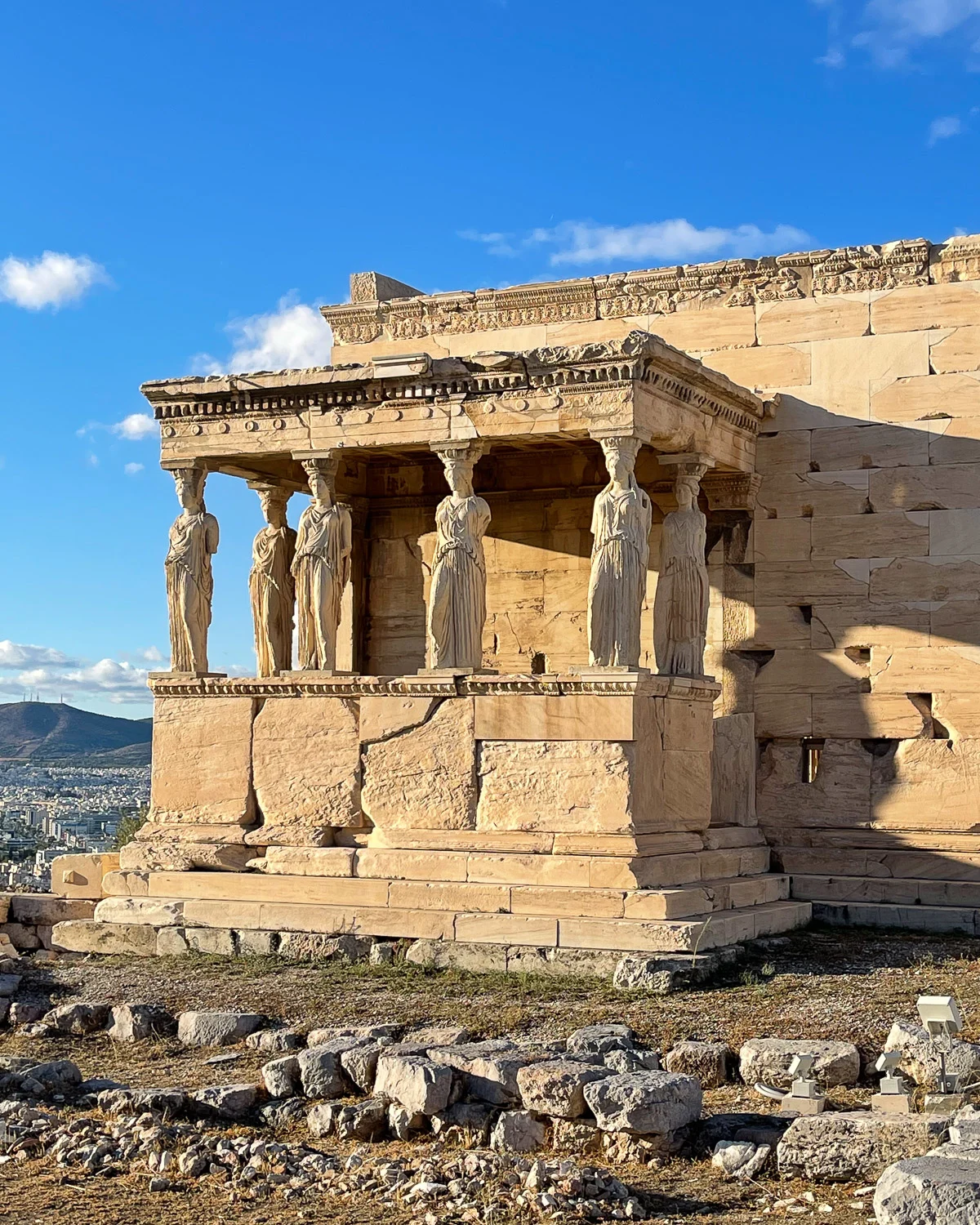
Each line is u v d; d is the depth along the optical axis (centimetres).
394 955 1780
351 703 1966
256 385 2042
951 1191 924
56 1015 1639
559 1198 1070
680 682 1902
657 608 2003
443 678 1900
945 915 1939
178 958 1858
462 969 1728
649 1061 1334
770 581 2150
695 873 1880
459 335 2353
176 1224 1062
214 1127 1291
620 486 1856
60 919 2067
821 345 2153
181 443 2103
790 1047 1333
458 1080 1279
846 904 2006
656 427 1900
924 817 2056
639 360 1836
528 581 2259
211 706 2042
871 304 2136
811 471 2145
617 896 1736
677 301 2239
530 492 2264
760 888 1966
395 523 2366
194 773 2042
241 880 1930
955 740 2050
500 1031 1488
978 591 2053
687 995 1573
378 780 1938
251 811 2012
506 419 1923
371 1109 1259
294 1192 1126
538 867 1803
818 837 2102
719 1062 1345
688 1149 1189
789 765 2131
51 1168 1198
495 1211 1061
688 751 1933
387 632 2355
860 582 2108
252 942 1845
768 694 2142
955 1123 1090
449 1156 1192
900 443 2102
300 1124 1294
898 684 2080
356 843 1945
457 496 1955
